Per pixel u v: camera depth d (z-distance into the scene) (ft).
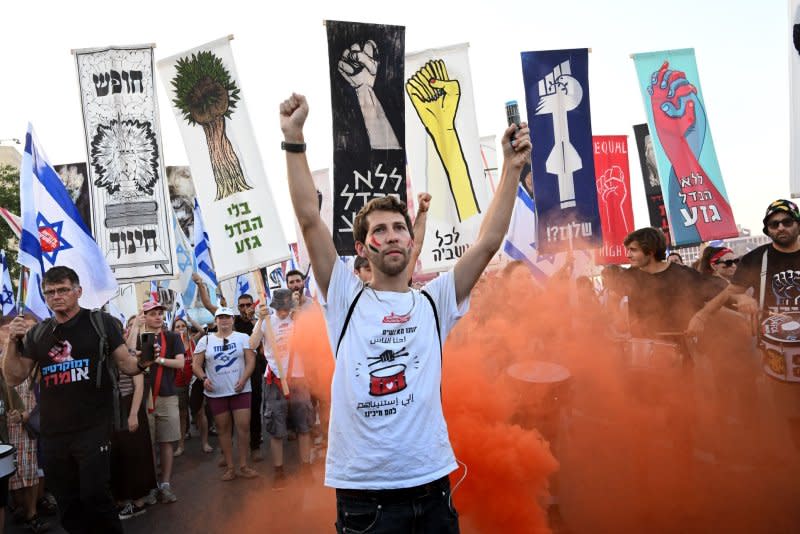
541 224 23.82
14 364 14.93
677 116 27.89
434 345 8.73
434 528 8.26
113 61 24.22
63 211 21.35
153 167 24.21
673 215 27.78
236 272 23.56
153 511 20.44
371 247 8.93
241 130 23.65
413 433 8.17
